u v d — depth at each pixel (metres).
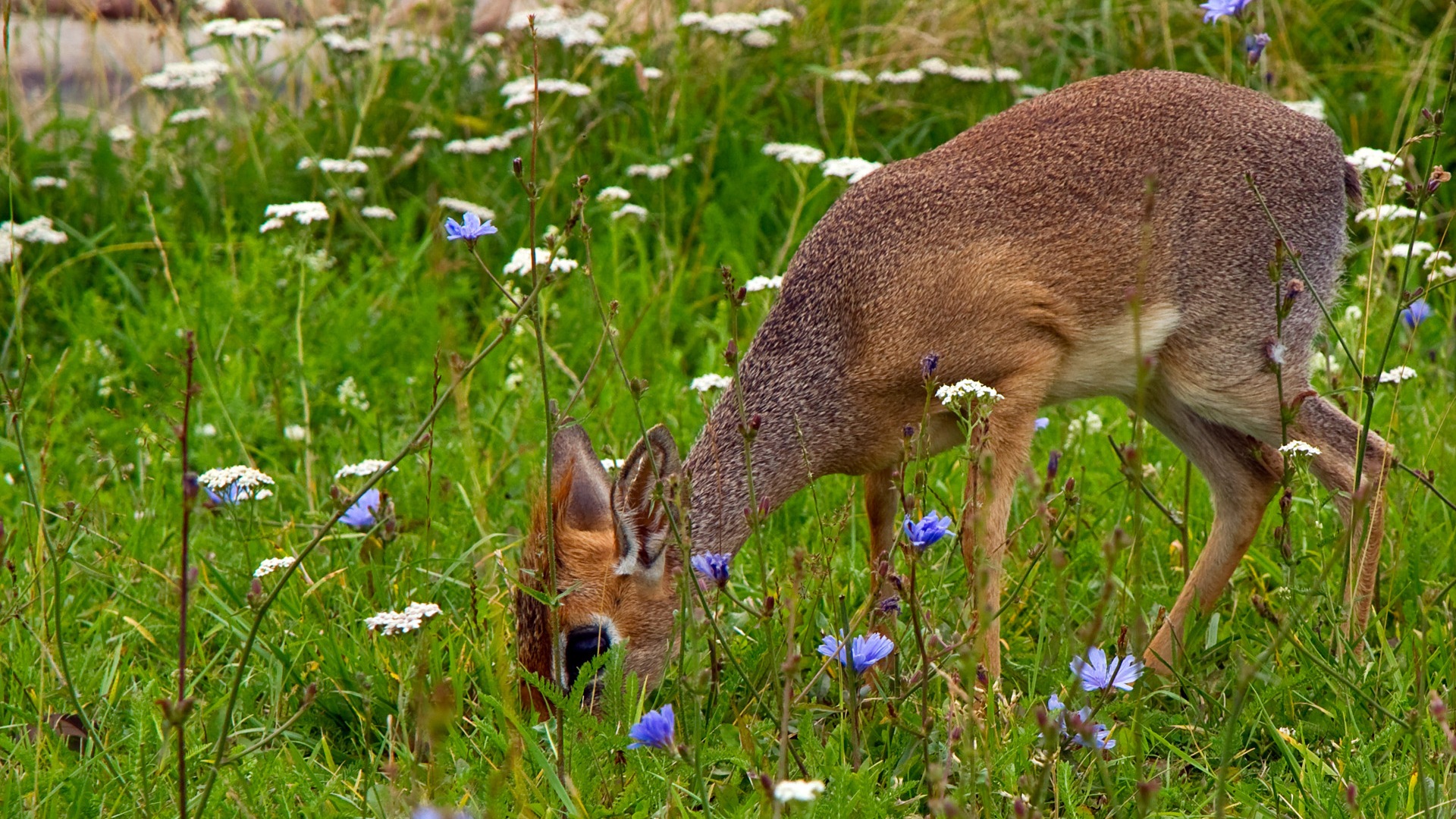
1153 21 15.50
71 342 12.41
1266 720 7.27
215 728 7.35
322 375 11.75
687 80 14.90
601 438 10.36
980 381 8.18
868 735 7.01
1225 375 8.52
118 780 6.66
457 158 14.57
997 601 7.57
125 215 13.93
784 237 13.80
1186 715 7.45
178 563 8.97
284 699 7.67
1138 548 5.31
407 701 7.21
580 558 7.54
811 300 8.43
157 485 9.73
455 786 6.34
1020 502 9.38
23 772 6.81
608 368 11.03
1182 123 8.46
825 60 15.49
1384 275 11.59
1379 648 7.89
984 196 8.24
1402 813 6.33
